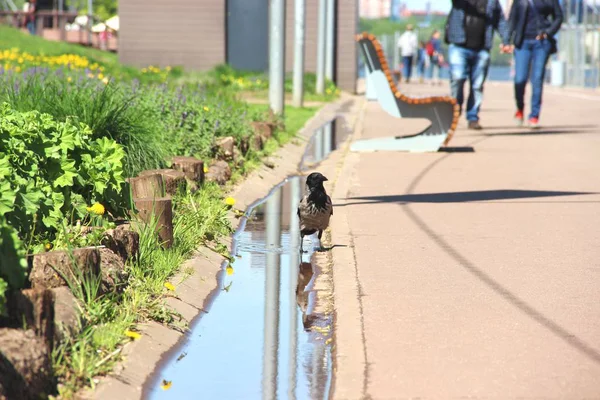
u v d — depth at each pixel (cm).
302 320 685
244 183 1270
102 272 661
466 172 1384
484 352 579
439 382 530
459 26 1930
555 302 688
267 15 3962
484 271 784
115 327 600
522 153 1620
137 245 754
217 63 3959
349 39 3903
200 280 777
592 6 4306
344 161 1533
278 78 2222
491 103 3094
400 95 1614
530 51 2067
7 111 805
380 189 1230
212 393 543
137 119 1115
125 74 2947
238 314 703
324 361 594
